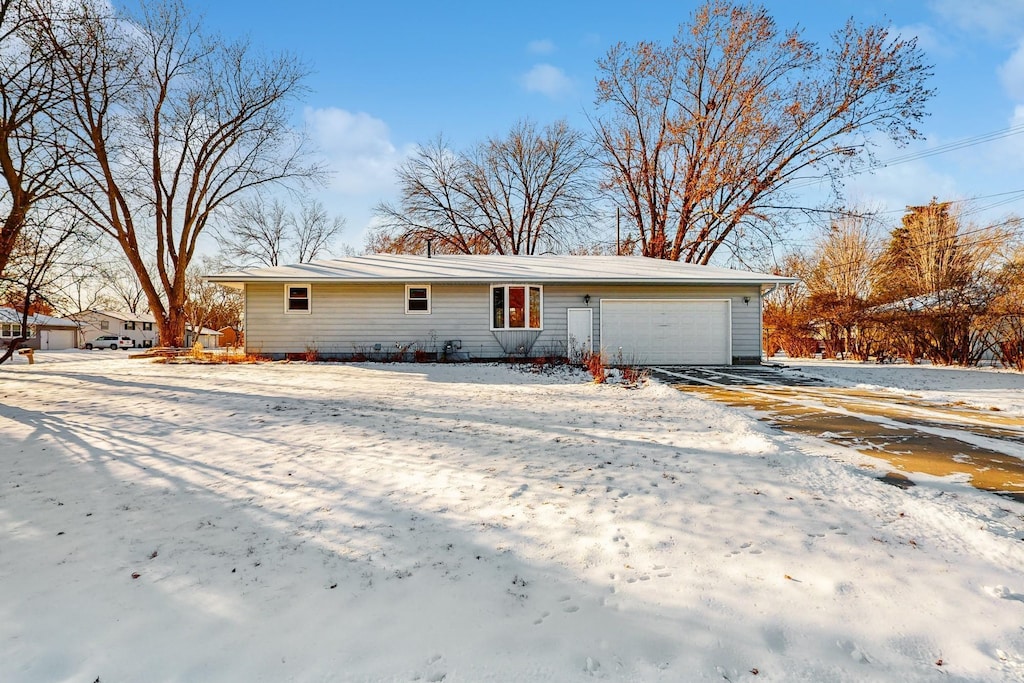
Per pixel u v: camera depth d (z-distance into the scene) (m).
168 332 23.64
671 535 2.97
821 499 3.46
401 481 3.96
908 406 7.68
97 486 3.94
